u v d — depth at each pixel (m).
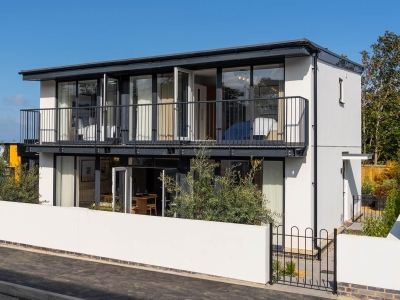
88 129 15.01
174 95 12.70
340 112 14.19
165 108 13.64
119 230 10.05
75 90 15.36
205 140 12.70
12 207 11.79
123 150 13.28
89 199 14.98
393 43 28.31
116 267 9.71
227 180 9.68
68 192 15.36
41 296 7.94
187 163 13.02
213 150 11.84
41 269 9.58
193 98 13.30
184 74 13.16
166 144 13.04
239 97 12.48
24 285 8.47
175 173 12.99
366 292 7.57
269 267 8.65
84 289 8.26
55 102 15.61
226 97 12.68
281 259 11.15
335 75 13.72
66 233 10.83
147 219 9.70
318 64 12.25
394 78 28.77
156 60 12.85
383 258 7.44
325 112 12.79
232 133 12.49
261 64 12.21
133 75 14.21
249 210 9.32
